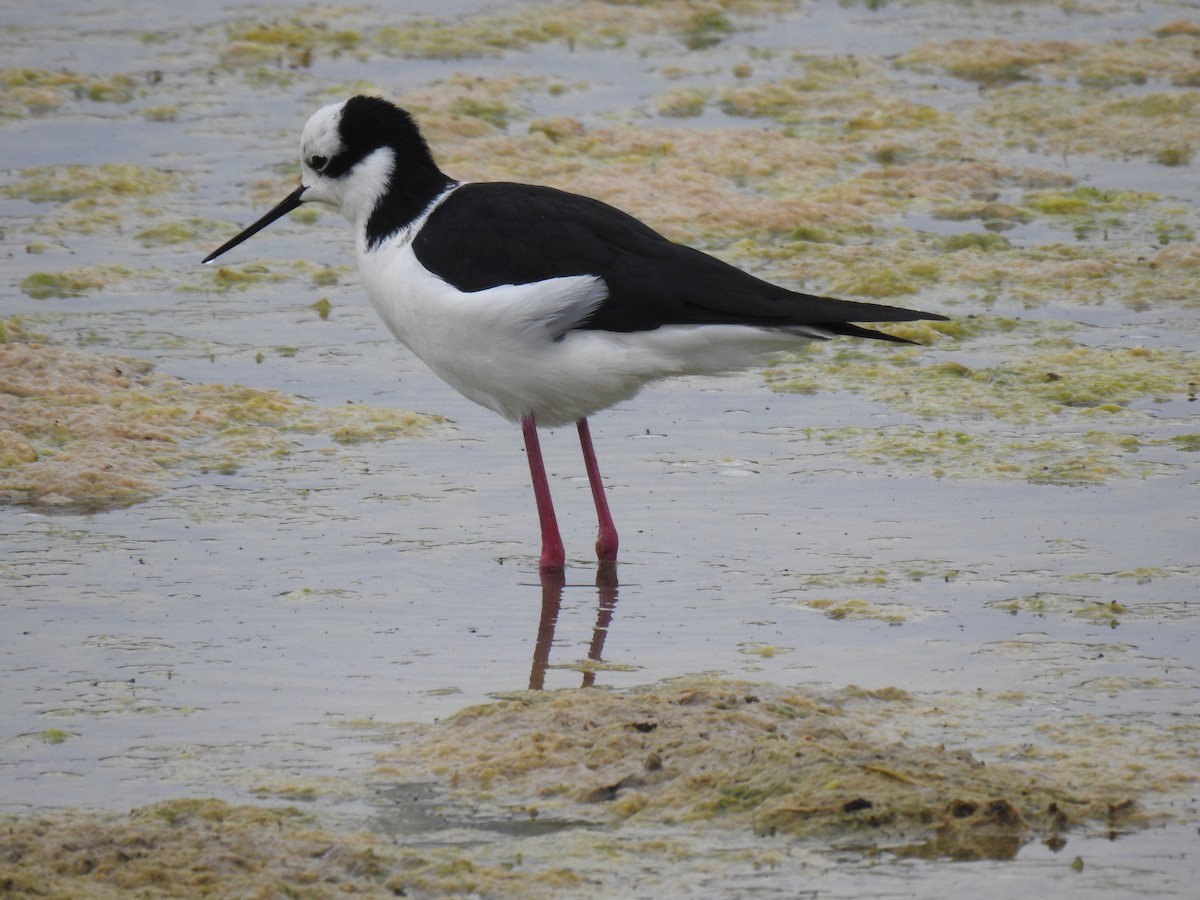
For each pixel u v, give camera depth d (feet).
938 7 83.51
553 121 64.49
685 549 34.50
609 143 62.95
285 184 59.93
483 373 34.50
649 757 24.98
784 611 31.50
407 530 35.58
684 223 55.47
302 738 26.43
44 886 21.12
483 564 33.94
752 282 33.76
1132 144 64.28
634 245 34.06
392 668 29.14
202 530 35.42
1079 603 31.45
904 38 78.02
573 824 23.65
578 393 34.32
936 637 30.12
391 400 43.32
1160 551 33.86
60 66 71.97
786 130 65.41
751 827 23.36
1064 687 27.99
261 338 47.39
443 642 30.30
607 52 75.97
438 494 37.60
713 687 27.32
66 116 66.69
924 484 37.70
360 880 21.98
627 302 33.60
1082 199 58.13
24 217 56.59
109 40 76.07
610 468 39.09
